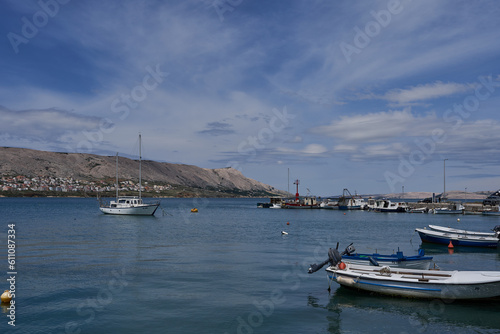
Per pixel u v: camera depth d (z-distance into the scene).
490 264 33.56
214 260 33.56
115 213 94.44
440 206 125.44
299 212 134.62
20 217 88.50
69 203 194.00
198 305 20.30
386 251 40.62
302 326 17.56
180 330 16.88
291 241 48.41
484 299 20.45
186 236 53.81
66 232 57.41
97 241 47.03
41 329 16.83
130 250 39.59
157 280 25.64
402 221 89.19
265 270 29.14
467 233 46.00
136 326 17.27
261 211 141.88
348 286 23.05
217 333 16.56
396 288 21.58
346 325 17.66
